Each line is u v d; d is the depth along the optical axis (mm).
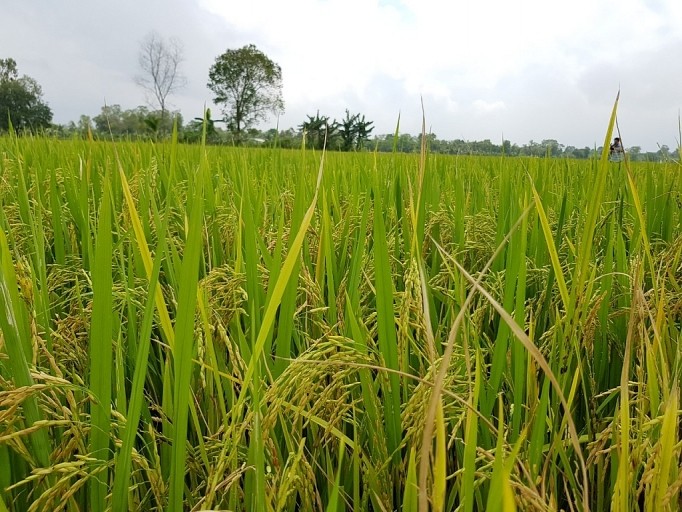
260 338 1043
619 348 1938
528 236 2725
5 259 1246
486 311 2127
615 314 1892
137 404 1073
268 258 1925
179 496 1093
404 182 3311
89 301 1875
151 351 1901
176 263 1854
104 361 1085
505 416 1685
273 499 1196
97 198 3166
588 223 1289
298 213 1536
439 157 6434
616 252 2307
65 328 1623
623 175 2646
